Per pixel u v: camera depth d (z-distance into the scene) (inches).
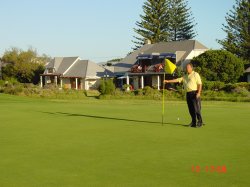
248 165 298.4
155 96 1628.9
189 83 511.8
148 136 438.0
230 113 717.9
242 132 463.5
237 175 270.7
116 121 590.9
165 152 348.5
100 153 346.9
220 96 1609.3
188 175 272.1
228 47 2605.8
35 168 295.1
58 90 1927.9
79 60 3245.6
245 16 2583.7
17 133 469.4
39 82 3353.8
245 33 2564.0
